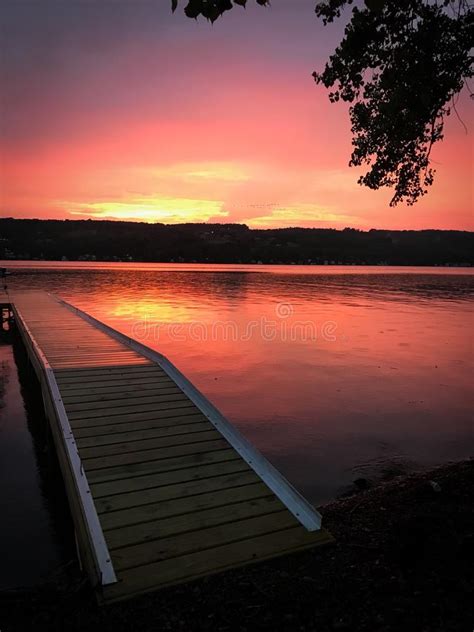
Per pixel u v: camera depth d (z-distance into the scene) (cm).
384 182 735
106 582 336
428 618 288
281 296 3825
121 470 492
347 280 6888
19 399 1034
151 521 411
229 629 290
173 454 531
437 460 692
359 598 315
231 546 383
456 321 2328
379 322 2266
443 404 960
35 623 299
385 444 749
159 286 4738
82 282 5041
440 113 648
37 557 464
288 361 1360
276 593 326
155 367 850
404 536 380
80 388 729
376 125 679
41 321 1502
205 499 448
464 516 414
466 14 530
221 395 1004
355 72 629
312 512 426
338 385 1096
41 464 695
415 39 545
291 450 719
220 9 281
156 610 311
